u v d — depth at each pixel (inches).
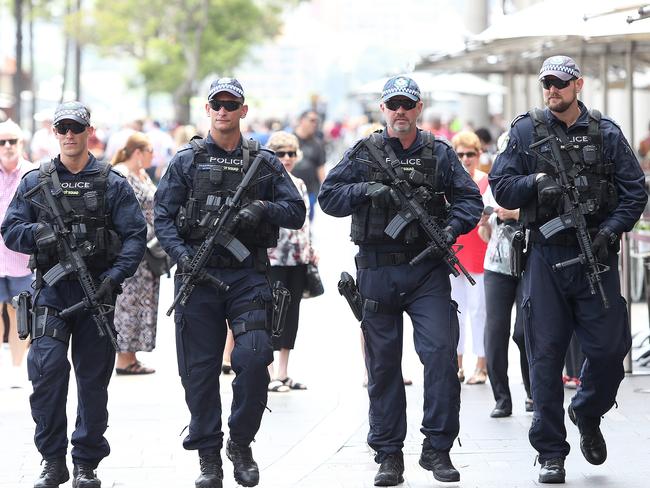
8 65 7431.1
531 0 3068.4
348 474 896.3
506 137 850.8
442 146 851.4
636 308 1732.3
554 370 839.1
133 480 892.0
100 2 6732.3
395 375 853.8
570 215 820.6
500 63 2213.3
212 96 812.0
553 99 825.5
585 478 860.6
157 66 6683.1
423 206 834.8
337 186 846.5
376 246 843.4
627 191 833.5
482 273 1190.9
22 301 827.4
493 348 1061.8
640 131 3607.3
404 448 967.6
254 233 818.2
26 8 6112.2
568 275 829.8
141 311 1289.4
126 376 1304.1
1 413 1123.3
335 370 1334.9
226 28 6771.7
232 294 815.1
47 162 832.3
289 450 973.8
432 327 833.5
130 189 836.0
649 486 836.6
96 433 832.3
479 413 1082.1
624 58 1811.0
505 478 866.8
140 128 2309.3
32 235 815.7
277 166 828.6
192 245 823.1
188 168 819.4
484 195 1115.3
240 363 805.9
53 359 810.2
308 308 1836.9
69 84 7155.5
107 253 825.5
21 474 908.0
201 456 818.8
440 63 2171.5
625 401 1112.8
